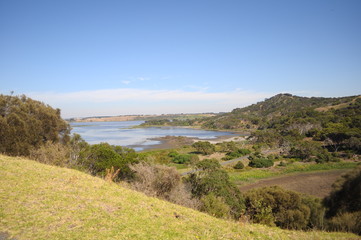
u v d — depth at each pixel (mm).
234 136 127938
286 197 17750
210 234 6516
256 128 159375
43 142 24109
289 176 44781
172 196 14695
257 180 42781
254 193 20406
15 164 12539
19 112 22375
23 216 6254
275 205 17922
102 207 7672
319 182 39312
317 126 100312
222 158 67000
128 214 7352
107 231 5891
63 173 12164
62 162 19422
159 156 64438
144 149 79500
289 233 8039
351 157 59094
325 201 15398
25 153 20797
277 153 72312
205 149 74438
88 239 5371
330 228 11781
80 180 11164
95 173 23250
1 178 9398
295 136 93688
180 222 7352
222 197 18531
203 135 134750
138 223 6695
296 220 15500
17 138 20828
